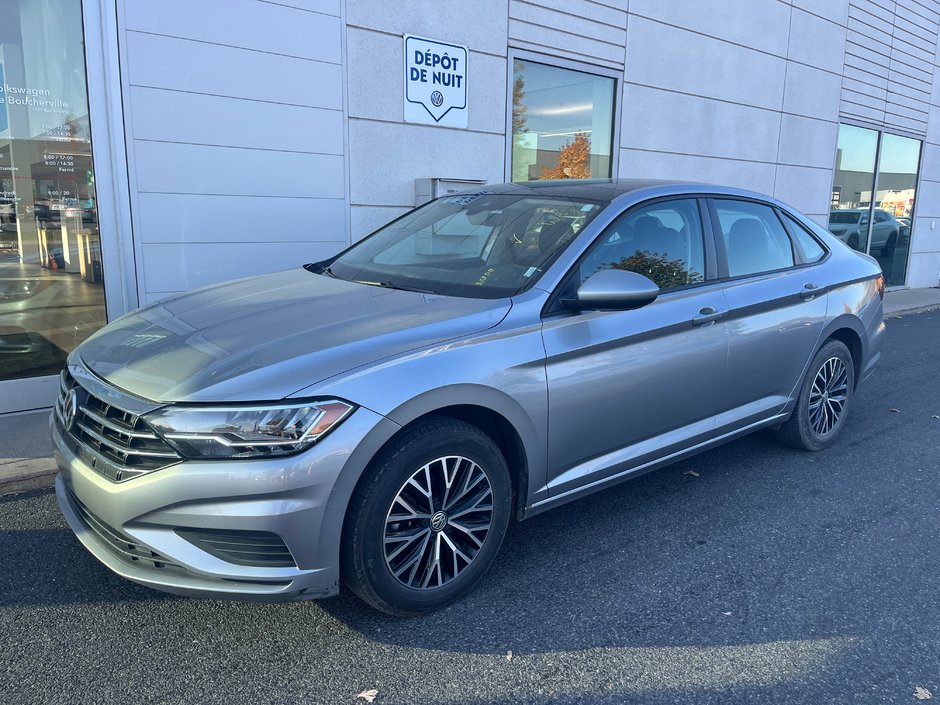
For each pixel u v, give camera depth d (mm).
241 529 2432
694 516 3938
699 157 10211
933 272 15977
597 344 3271
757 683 2588
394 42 6758
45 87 5137
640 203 3740
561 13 8117
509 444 3137
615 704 2469
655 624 2934
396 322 2908
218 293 3598
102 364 2885
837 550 3596
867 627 2949
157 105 5492
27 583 3121
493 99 7660
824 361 4758
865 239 13992
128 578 2564
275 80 6043
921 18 14125
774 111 11211
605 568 3363
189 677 2551
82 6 5125
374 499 2631
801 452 4980
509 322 3045
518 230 3656
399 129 6938
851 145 13094
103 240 5434
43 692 2455
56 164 5230
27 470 4059
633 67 9047
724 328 3896
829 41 11938
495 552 3109
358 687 2525
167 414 2457
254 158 6031
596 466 3443
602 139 9039
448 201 4375
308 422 2475
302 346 2697
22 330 5207
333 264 4094
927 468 4746
